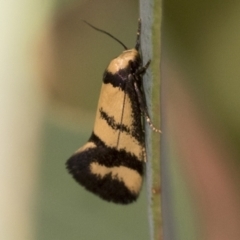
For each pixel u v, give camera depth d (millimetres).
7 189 85
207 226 84
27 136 85
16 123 84
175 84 83
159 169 79
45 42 83
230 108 85
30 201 86
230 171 84
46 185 86
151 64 78
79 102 86
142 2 79
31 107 84
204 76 84
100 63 86
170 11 83
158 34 77
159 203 80
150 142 80
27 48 83
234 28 84
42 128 85
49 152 86
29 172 86
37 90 84
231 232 84
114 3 85
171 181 83
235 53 84
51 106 85
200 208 84
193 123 84
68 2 84
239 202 85
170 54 83
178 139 83
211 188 84
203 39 84
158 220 80
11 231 86
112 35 85
